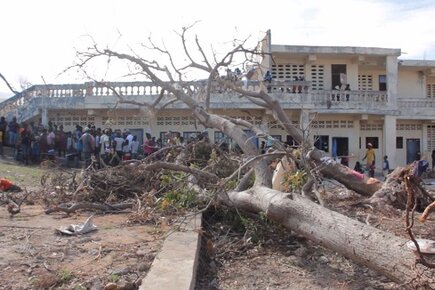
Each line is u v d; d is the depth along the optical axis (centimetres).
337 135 2503
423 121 2712
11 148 1959
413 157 2744
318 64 2569
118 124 2309
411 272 378
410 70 2805
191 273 432
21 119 2248
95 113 2241
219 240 628
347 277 495
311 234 513
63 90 2234
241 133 826
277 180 711
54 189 923
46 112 2220
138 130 2316
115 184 887
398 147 2736
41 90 2248
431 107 2642
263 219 630
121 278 449
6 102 2386
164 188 802
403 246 399
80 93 2222
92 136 1736
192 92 1147
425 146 2741
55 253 525
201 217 682
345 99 2409
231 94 2075
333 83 2583
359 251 439
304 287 466
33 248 545
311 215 517
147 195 794
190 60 977
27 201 890
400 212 793
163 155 1038
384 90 2709
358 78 2700
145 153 1689
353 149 2502
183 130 2319
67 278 443
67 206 790
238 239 634
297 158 719
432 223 716
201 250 579
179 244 534
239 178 793
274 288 464
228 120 879
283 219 566
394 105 2486
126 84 2186
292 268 527
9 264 482
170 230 617
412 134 2748
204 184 796
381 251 414
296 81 2295
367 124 2588
